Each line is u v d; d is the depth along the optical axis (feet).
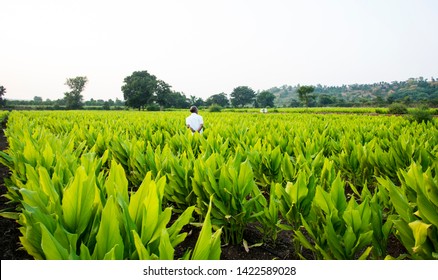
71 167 9.90
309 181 8.75
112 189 7.15
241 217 9.34
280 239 10.82
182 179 10.76
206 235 5.28
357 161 14.26
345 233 6.50
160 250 4.88
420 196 6.01
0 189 17.11
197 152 17.65
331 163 9.80
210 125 31.50
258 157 13.48
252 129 23.61
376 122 37.78
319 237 7.30
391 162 12.64
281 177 12.33
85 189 6.04
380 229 7.04
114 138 17.51
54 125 36.91
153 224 5.74
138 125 31.60
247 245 9.93
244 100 455.22
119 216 6.01
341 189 7.55
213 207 9.71
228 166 9.89
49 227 5.76
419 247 6.03
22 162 11.47
